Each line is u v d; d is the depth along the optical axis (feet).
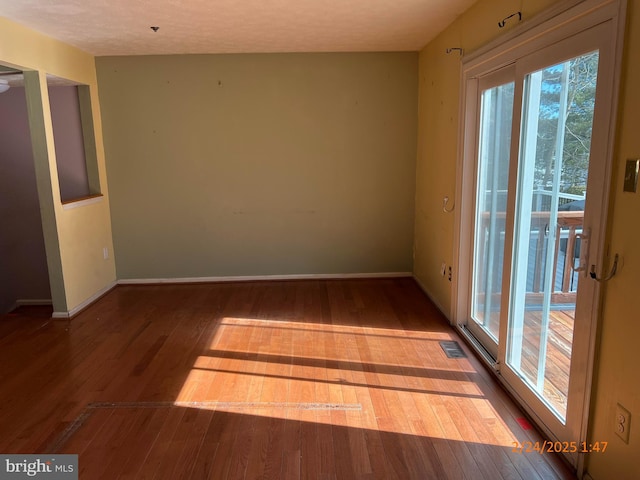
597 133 5.84
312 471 6.75
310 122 15.47
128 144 15.37
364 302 14.05
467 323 11.57
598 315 5.90
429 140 14.06
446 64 12.16
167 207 15.83
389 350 10.69
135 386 9.24
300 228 16.16
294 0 9.66
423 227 14.97
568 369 6.84
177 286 15.92
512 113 8.59
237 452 7.20
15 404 8.66
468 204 11.10
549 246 7.35
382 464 6.86
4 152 15.38
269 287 15.67
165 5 9.81
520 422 7.82
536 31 7.27
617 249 5.54
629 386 5.39
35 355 10.71
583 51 6.15
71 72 13.43
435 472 6.67
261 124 15.43
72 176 15.17
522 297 8.34
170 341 11.38
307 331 11.88
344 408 8.33
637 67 5.13
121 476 6.73
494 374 9.39
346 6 10.12
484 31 9.58
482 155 10.52
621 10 5.29
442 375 9.50
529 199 8.00
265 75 15.14
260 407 8.41
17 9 9.89
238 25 11.51
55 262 12.74
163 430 7.78
